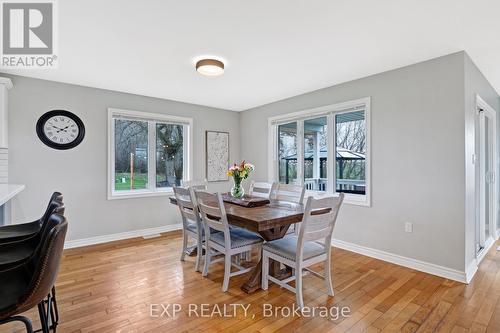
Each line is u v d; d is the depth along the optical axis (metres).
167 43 2.43
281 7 1.88
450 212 2.63
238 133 5.42
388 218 3.10
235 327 1.87
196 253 3.33
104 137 3.84
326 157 3.93
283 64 2.93
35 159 3.33
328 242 2.27
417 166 2.86
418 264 2.84
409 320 1.95
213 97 4.34
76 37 2.30
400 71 3.01
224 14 1.97
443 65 2.69
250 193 3.70
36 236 1.79
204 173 4.93
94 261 3.08
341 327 1.87
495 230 3.82
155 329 1.84
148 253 3.36
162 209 4.40
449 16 1.99
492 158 3.69
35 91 3.33
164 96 4.27
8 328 1.85
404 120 2.97
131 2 1.81
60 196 1.99
